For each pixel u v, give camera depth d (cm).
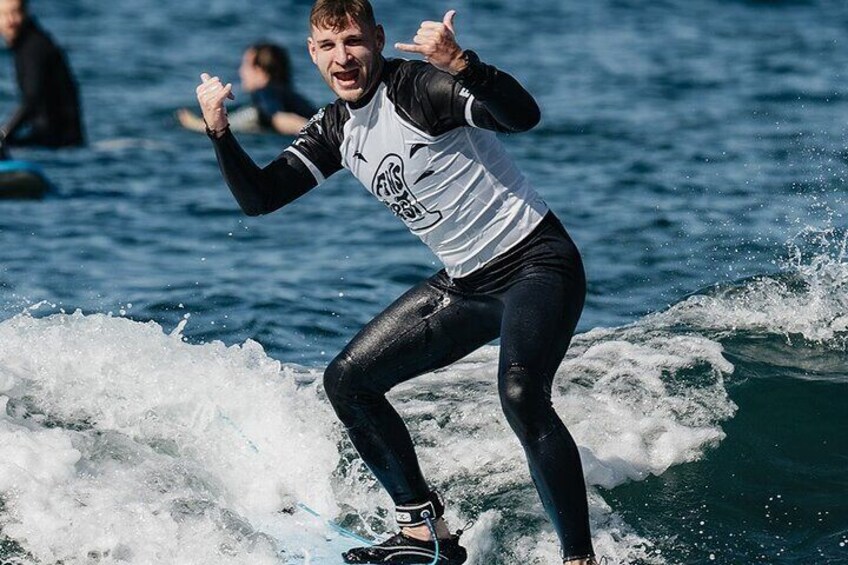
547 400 1725
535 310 1745
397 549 1878
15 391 2120
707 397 2244
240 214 3975
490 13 7638
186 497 1944
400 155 1755
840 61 6294
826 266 2717
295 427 2131
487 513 1969
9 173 4109
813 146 4578
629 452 2111
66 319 2347
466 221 1786
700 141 4722
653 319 2597
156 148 5025
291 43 7038
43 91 4966
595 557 1761
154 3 8100
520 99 1659
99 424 2089
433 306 1858
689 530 1952
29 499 1898
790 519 1972
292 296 3102
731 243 3425
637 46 6750
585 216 3747
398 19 7331
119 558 1855
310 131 1844
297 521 2000
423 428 2155
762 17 7631
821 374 2338
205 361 2227
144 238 3681
